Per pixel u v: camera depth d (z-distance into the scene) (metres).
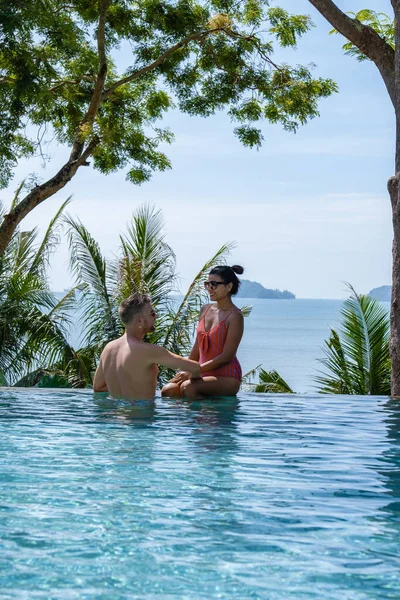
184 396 6.63
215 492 3.05
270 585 2.02
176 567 2.15
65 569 2.13
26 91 14.17
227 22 16.19
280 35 16.58
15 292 14.25
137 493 3.01
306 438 4.51
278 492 3.07
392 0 9.55
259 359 50.59
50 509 2.75
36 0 13.45
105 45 17.22
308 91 17.03
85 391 7.07
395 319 9.23
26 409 5.66
